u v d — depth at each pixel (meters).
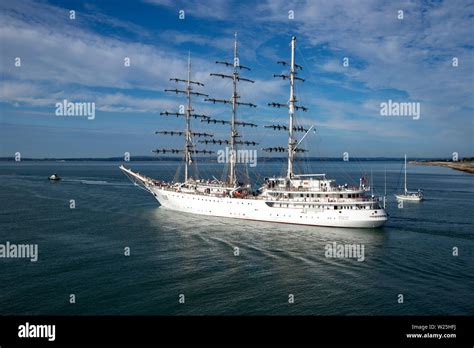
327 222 72.12
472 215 85.25
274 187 81.06
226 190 86.44
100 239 61.94
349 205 71.69
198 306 38.28
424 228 71.06
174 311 37.34
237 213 79.94
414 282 43.91
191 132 97.62
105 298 39.81
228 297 40.19
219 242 60.94
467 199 115.56
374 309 37.69
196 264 50.06
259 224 75.00
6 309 37.53
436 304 38.53
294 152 87.00
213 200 82.62
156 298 39.88
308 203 73.25
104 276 45.50
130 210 89.62
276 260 51.88
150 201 104.69
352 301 39.28
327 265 49.75
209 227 71.88
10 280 44.06
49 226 70.75
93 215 82.50
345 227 71.25
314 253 54.97
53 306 38.12
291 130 86.44
